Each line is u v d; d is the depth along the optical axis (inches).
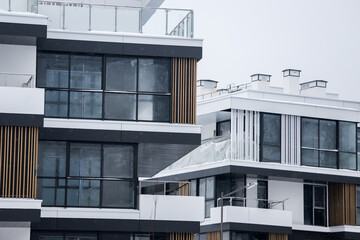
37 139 1299.2
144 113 1440.7
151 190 1455.5
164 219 1398.9
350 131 2278.5
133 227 1390.3
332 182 2272.4
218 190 2177.7
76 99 1425.9
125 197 1412.4
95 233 1397.6
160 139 1424.7
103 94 1434.5
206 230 2148.1
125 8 1466.5
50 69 1424.7
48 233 1382.9
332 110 2256.4
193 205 1409.9
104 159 1417.3
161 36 1453.0
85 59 1438.2
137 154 1429.6
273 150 2180.1
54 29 1421.0
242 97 2160.4
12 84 1378.0
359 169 2325.3
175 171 2306.8
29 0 1395.2
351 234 2219.5
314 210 2257.6
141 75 1451.8
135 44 1443.2
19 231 1332.4
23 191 1282.0
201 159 2245.3
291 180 2228.1
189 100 1450.5
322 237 2247.8
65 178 1397.6
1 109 1288.1
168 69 1459.2
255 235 2108.8
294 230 2204.7
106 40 1434.5
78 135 1401.3
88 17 1446.9
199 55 1459.2
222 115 2217.0
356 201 2266.2
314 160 2220.7
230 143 2149.4
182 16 1487.5
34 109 1299.2
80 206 1395.2
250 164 2134.6
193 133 1438.2
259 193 2183.8
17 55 1391.5
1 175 1279.5
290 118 2212.1
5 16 1342.3
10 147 1286.9
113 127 1414.9
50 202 1386.6
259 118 2177.7
